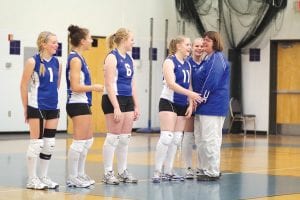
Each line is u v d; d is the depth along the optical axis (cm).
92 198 764
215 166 952
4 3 1936
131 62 904
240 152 1473
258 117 2244
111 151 895
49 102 836
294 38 2131
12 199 753
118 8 2173
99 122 2156
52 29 2027
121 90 888
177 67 923
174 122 927
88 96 869
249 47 2225
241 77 2256
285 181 952
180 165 1162
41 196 777
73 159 859
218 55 935
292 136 2128
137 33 2222
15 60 1966
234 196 797
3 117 1958
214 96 930
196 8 2208
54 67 841
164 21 2277
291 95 2206
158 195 795
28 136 1880
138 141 1755
